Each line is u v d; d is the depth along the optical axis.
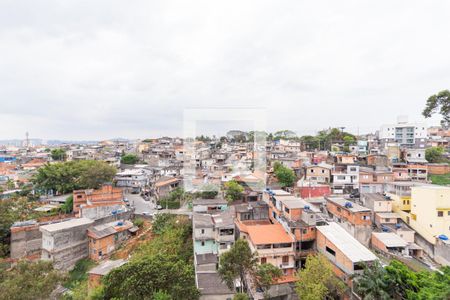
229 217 22.64
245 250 16.39
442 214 21.66
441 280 12.75
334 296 17.06
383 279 14.10
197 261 19.42
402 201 26.23
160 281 13.29
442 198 21.80
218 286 15.87
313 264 16.98
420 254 21.33
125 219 32.31
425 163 39.44
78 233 25.95
